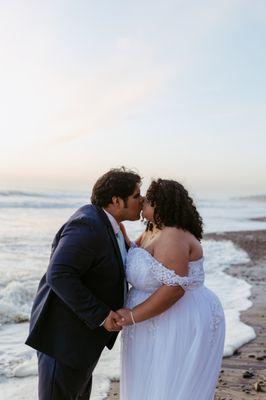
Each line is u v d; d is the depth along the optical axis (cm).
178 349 324
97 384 465
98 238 312
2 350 570
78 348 319
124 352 342
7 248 1348
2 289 816
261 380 481
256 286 1007
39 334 320
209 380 335
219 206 6419
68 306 318
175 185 334
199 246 335
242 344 590
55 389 320
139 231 1927
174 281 315
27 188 6134
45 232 1830
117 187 331
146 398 329
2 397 429
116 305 327
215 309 339
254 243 1919
